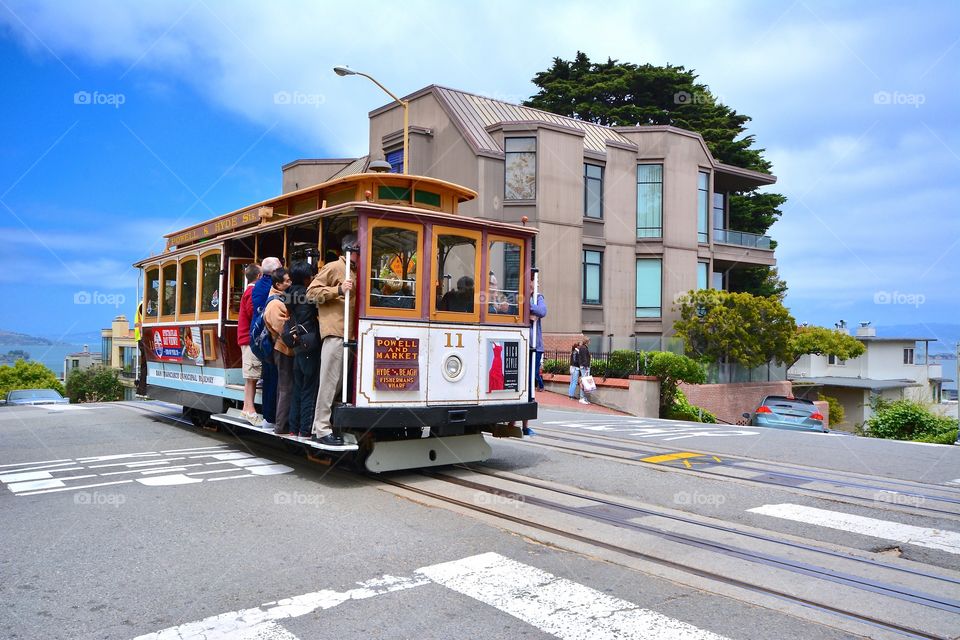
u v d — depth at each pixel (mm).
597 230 27859
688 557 5160
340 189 8531
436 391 7816
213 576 4684
